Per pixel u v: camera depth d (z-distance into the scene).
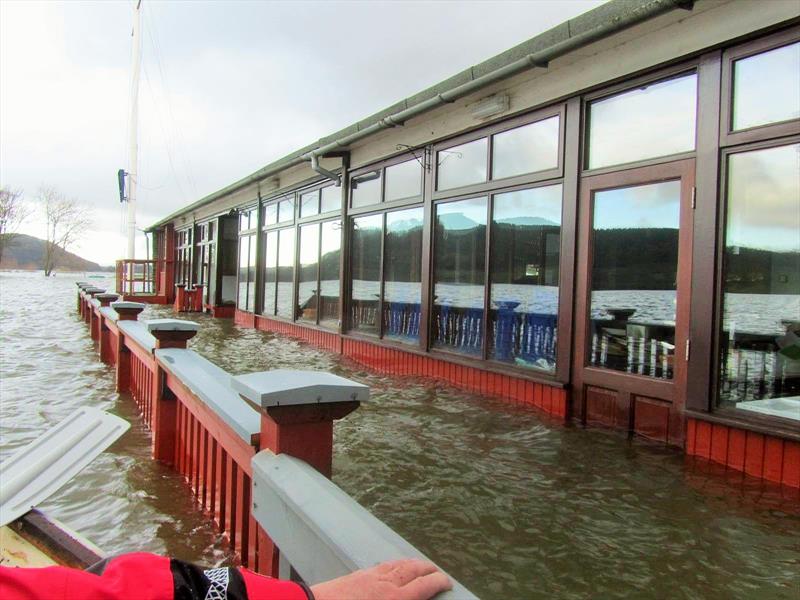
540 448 4.07
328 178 9.20
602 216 4.72
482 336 5.95
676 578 2.44
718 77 3.88
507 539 2.79
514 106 5.49
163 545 2.72
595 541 2.76
